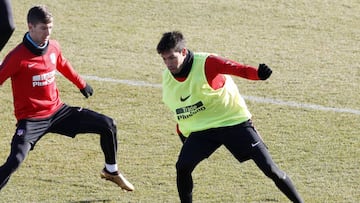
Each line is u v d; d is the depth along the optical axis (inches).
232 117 1011.3
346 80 1569.9
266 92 1507.1
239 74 970.1
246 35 1829.5
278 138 1309.1
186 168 1005.2
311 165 1211.9
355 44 1785.2
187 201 1033.5
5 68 1041.5
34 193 1123.9
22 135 1055.0
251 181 1160.2
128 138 1312.7
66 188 1141.7
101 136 1102.4
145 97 1485.0
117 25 1877.5
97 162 1227.2
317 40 1808.6
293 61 1675.7
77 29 1845.5
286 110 1425.9
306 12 1973.4
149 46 1752.0
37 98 1067.3
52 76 1076.5
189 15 1947.6
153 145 1286.9
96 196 1117.1
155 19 1920.5
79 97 1483.8
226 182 1157.1
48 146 1278.3
